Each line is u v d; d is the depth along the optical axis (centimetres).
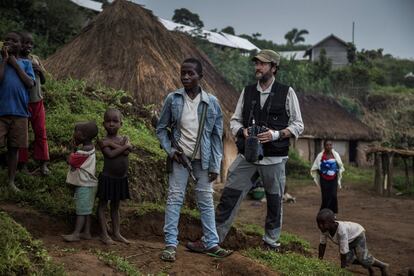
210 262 466
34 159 608
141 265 432
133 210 559
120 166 482
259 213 1146
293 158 2286
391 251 811
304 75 3247
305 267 518
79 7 2675
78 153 477
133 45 1277
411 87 4297
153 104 1080
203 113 481
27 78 525
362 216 1193
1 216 388
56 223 493
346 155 2734
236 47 3841
